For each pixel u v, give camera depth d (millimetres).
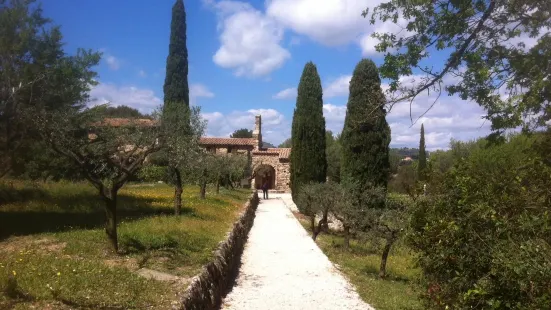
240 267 11094
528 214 3811
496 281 3537
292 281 9758
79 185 16797
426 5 5602
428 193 4789
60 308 4801
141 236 9297
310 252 13242
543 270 3049
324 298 8438
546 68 5133
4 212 11078
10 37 9047
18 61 9266
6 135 8836
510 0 5242
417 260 4695
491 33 5566
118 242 8766
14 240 8328
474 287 3717
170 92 33375
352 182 16500
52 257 7008
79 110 10945
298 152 24844
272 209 26859
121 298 5539
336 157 40062
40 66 9617
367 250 14570
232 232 11938
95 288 5746
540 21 5340
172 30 33906
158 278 6773
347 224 14062
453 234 4000
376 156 17531
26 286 5293
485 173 4348
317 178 24656
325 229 18062
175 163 12812
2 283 5055
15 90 8375
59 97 10164
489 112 5621
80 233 9219
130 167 8773
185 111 14062
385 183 17734
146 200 16625
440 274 4379
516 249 3424
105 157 9125
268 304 7965
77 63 10602
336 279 10008
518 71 5406
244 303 7980
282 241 15180
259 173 45688
